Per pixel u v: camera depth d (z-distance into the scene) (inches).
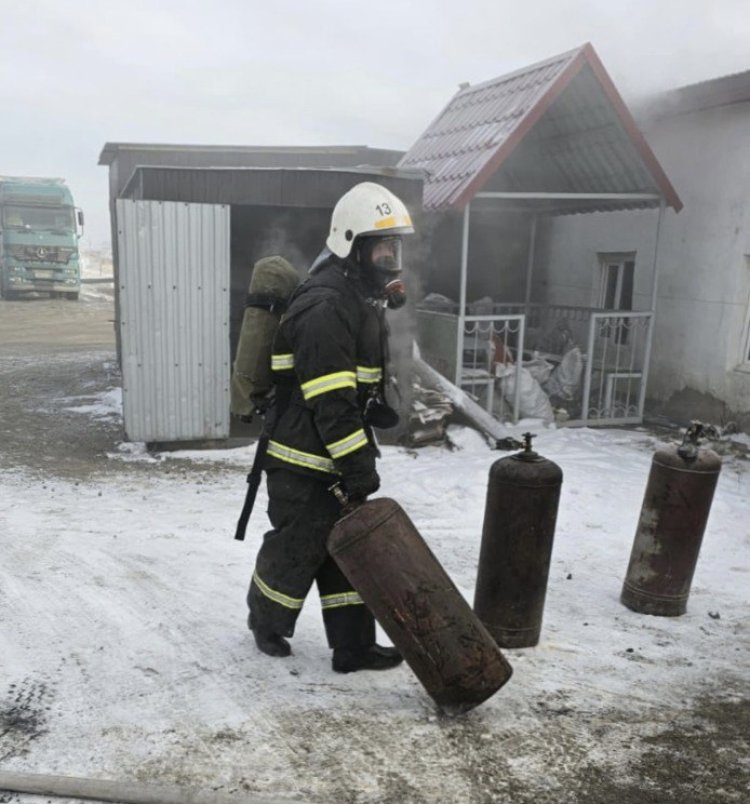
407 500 235.0
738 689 128.3
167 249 273.3
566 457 288.4
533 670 131.3
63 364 509.7
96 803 92.7
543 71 310.7
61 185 1001.5
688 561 155.6
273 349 119.6
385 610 108.8
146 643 133.8
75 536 189.9
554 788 100.0
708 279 339.9
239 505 225.8
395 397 291.7
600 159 333.4
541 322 422.9
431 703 118.4
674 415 361.7
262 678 123.3
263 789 96.3
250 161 488.1
